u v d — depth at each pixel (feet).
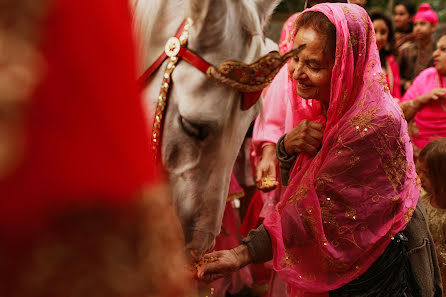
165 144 5.96
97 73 2.26
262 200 9.94
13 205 2.14
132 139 2.36
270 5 6.03
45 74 2.14
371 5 32.53
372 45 6.25
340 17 5.92
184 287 2.74
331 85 6.02
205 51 5.61
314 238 6.15
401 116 6.30
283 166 7.12
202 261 6.28
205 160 5.94
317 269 6.19
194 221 6.13
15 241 2.19
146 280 2.45
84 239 2.28
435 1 34.83
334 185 6.03
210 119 5.65
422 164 8.33
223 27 5.47
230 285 11.98
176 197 6.07
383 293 6.15
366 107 6.07
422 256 6.47
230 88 5.67
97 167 2.24
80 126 2.22
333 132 6.13
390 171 6.09
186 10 5.77
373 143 5.99
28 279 2.20
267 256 6.53
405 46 18.42
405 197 6.21
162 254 2.57
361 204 6.00
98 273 2.30
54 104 2.17
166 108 5.89
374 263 6.16
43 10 2.14
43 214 2.20
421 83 15.16
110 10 2.33
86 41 2.24
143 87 5.96
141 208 2.41
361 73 6.18
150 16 5.92
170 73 5.76
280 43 10.41
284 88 9.39
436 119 14.51
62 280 2.25
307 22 6.12
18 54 2.07
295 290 6.64
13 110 2.06
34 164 2.15
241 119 6.00
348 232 6.01
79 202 2.25
